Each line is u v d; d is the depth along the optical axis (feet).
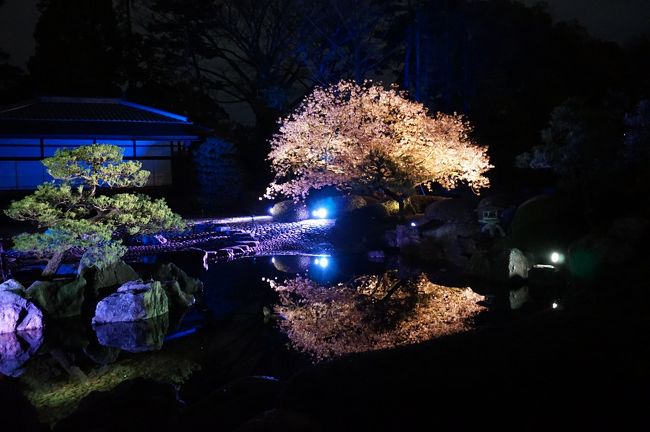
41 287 34.50
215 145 76.64
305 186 63.36
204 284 42.01
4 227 61.11
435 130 56.59
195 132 82.43
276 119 91.97
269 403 15.02
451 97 92.38
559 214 41.63
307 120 61.82
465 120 81.82
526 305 32.45
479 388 11.37
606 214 39.42
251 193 77.77
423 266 46.19
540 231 41.11
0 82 101.76
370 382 12.16
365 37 107.76
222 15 115.24
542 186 65.87
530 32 78.84
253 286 40.91
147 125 80.02
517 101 75.82
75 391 23.65
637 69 68.18
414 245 50.34
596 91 71.20
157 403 17.53
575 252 34.55
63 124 75.61
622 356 11.98
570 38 76.48
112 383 24.31
